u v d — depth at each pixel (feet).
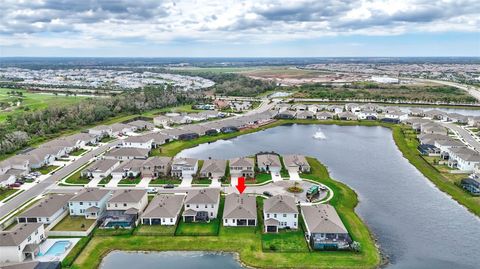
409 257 289.53
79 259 281.13
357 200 393.29
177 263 279.69
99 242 303.48
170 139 632.38
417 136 649.61
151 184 423.64
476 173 451.94
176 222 333.01
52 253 287.28
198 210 345.92
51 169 476.13
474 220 351.87
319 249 293.23
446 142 554.87
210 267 274.57
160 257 287.07
